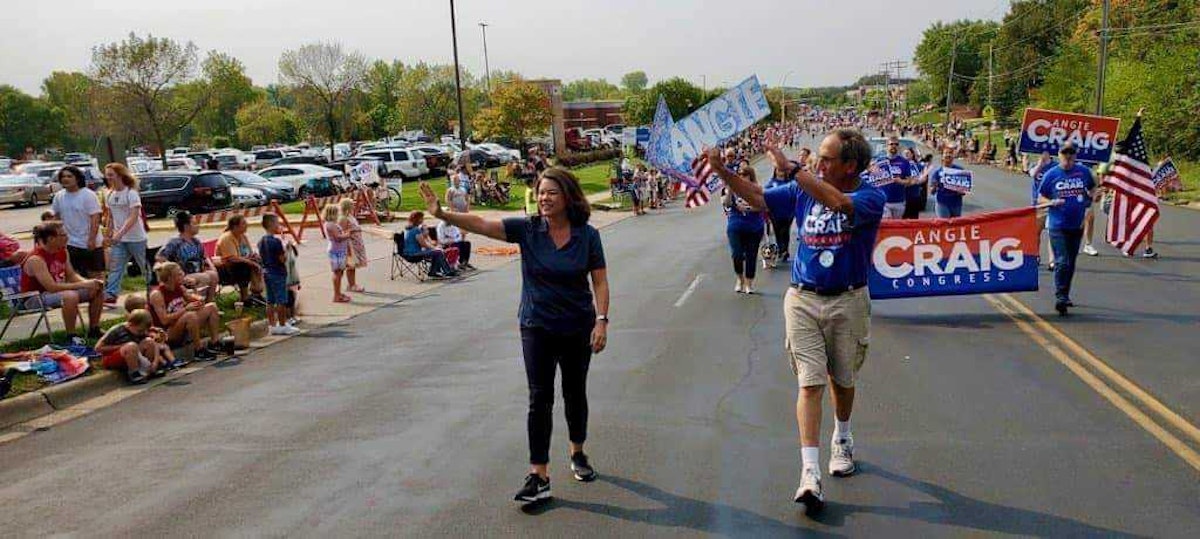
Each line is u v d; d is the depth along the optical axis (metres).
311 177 36.34
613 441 6.22
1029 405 6.70
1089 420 6.30
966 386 7.29
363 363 9.32
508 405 7.34
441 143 65.19
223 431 6.98
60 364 8.62
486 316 11.94
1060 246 9.90
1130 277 12.50
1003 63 85.19
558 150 64.88
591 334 5.24
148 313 9.05
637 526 4.79
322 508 5.27
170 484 5.80
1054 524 4.64
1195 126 36.56
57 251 10.10
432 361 9.23
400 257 15.92
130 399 8.19
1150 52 43.38
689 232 22.77
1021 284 10.48
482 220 5.10
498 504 5.20
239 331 10.23
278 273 11.04
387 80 88.75
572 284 5.11
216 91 68.00
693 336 9.70
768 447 5.98
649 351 9.05
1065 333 9.09
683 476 5.50
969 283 10.53
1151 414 6.38
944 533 4.57
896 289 10.59
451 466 5.90
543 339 5.10
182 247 11.90
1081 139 16.44
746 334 9.69
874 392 7.21
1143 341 8.63
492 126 57.53
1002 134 74.69
